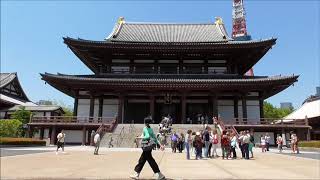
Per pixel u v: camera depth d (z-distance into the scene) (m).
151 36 65.44
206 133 26.89
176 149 33.97
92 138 45.44
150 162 12.72
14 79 81.19
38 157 24.38
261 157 26.56
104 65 61.06
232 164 20.00
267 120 51.59
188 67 60.16
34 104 85.12
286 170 16.41
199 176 13.73
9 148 38.22
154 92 54.09
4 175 13.88
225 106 56.47
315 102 72.88
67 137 51.47
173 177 13.34
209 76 55.84
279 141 36.75
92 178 13.05
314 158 25.70
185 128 46.12
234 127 46.03
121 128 46.94
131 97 57.84
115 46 55.72
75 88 54.81
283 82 51.00
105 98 57.50
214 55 59.09
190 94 56.66
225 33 65.25
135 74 56.44
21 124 60.31
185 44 55.62
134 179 12.89
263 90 54.47
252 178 13.18
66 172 15.07
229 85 51.69
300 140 50.03
